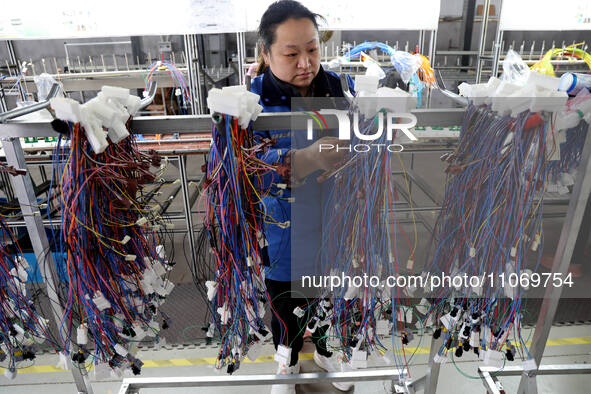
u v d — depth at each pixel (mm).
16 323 1321
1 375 1971
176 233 3148
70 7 2354
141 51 5121
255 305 1228
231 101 919
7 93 3049
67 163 1032
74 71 3830
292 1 1296
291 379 1624
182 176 2674
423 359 1963
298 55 1267
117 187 1108
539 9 2777
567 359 2031
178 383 1643
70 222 1061
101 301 1155
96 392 1874
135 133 1086
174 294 2557
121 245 1174
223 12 2510
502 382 1925
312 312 1322
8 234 1257
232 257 1134
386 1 2648
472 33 5438
